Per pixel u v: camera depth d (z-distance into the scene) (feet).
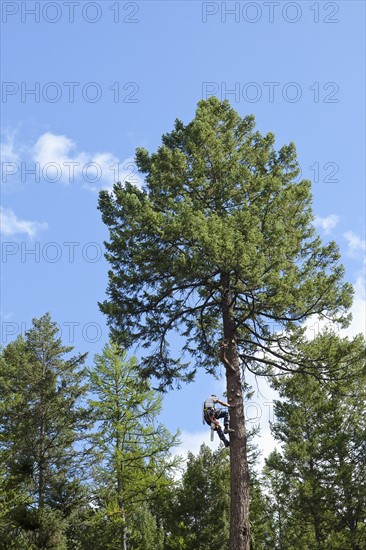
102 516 102.73
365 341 68.90
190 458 132.87
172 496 107.14
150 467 104.73
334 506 117.50
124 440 105.09
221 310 73.36
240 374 69.05
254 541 124.67
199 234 63.05
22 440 102.89
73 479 101.71
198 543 120.37
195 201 68.69
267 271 65.05
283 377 75.31
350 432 122.11
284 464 120.26
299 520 121.29
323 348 68.90
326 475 118.11
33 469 102.06
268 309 68.13
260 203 70.95
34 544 96.27
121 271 70.59
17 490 103.09
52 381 107.86
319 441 119.55
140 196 73.41
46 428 105.60
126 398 105.91
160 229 67.21
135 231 68.23
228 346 67.72
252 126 80.28
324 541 114.32
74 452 103.71
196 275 65.21
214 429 64.13
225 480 126.62
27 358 111.96
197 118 77.36
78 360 110.22
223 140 75.05
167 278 69.15
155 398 106.01
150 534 151.74
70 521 101.04
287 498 119.75
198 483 123.75
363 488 114.11
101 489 103.86
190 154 74.43
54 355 111.75
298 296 67.92
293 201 73.36
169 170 72.64
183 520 122.83
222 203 71.87
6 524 97.96
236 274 65.41
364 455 120.37
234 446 63.87
